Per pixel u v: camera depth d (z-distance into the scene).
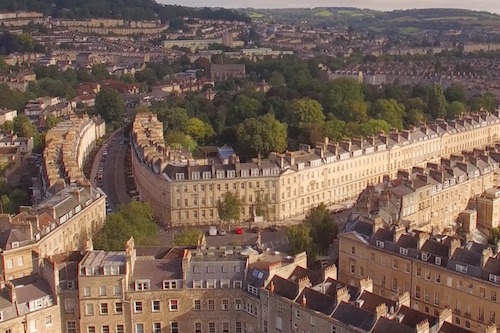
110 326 173.62
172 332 176.50
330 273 175.00
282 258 187.25
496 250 198.62
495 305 183.75
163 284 174.38
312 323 159.00
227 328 177.25
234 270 178.00
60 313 172.12
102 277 171.12
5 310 162.38
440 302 197.25
